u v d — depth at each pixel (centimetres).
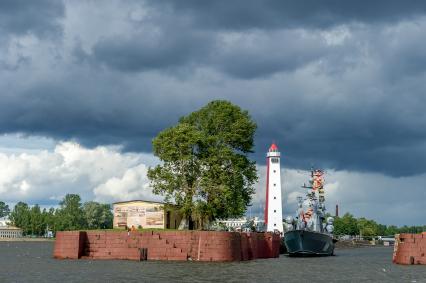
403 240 10238
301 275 8369
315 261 12312
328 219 16100
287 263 11019
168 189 11956
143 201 12862
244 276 7781
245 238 11550
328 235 14800
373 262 12300
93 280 7038
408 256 10144
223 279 7262
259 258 12644
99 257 10469
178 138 11981
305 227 14988
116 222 12950
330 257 14625
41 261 10512
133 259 10288
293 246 13950
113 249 10431
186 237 10200
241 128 12694
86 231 10650
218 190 11969
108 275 7575
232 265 9556
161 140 12131
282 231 19912
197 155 12319
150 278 7225
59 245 10681
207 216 12075
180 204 11956
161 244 10231
